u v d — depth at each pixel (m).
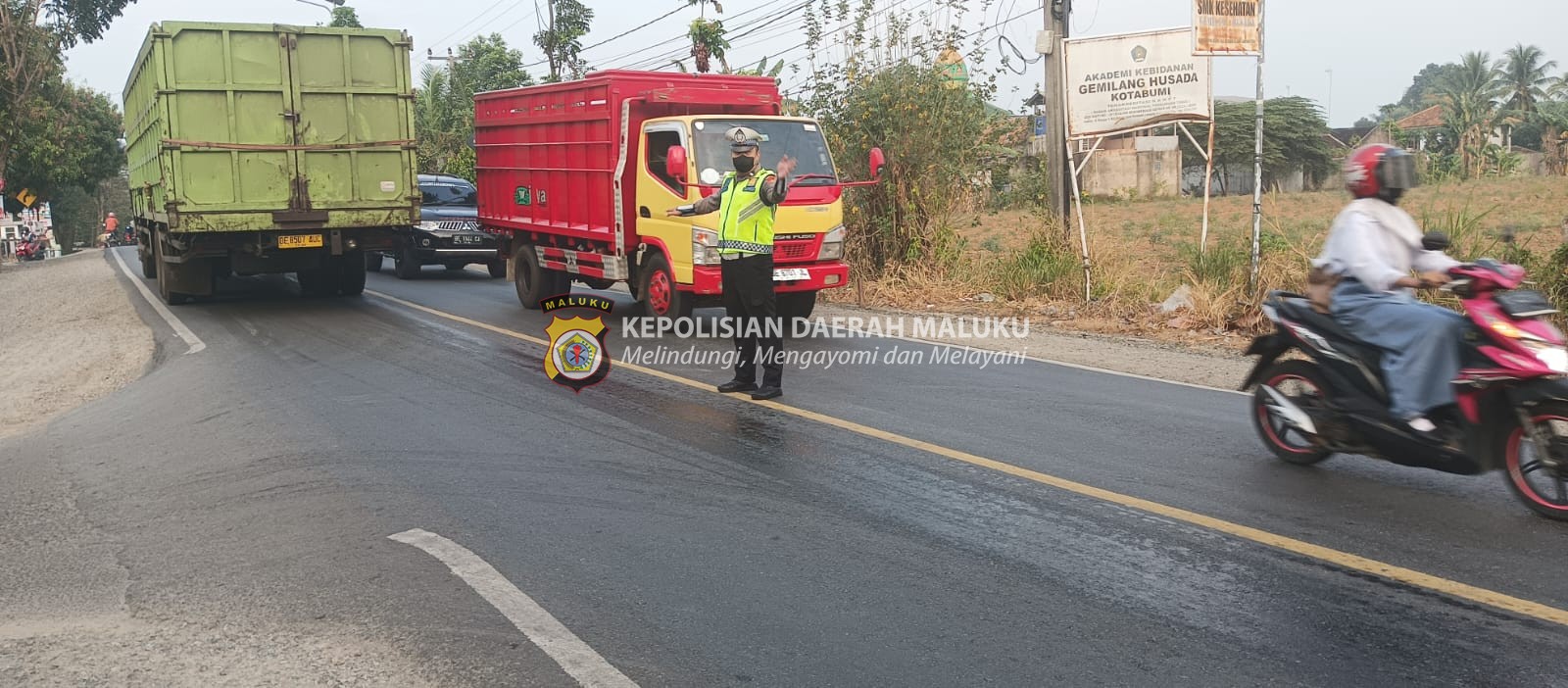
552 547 5.15
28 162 44.31
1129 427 7.45
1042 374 9.50
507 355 10.71
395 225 14.91
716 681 3.80
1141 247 22.05
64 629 4.37
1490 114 65.94
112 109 52.34
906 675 3.84
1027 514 5.60
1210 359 10.33
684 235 11.67
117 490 6.49
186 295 15.77
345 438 7.35
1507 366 5.27
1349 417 5.99
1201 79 13.48
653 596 4.55
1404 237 5.93
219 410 8.49
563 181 13.95
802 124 12.46
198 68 13.53
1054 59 15.31
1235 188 54.56
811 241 11.96
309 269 15.23
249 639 4.20
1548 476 5.57
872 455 6.75
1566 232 13.34
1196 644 4.07
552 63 34.66
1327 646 4.05
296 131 14.12
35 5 35.56
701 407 8.18
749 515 5.61
